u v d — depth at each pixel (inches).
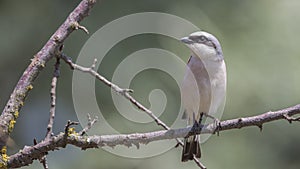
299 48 475.5
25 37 496.7
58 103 493.0
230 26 478.3
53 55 218.7
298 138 498.0
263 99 462.0
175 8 468.1
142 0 470.0
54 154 477.7
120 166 467.8
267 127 495.2
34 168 462.6
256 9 485.4
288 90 466.0
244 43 475.2
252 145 490.9
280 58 472.7
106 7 465.4
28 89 215.2
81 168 475.5
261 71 467.2
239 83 461.4
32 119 517.3
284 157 497.4
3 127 208.8
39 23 497.7
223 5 479.8
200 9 474.6
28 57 496.7
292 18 483.8
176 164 460.1
